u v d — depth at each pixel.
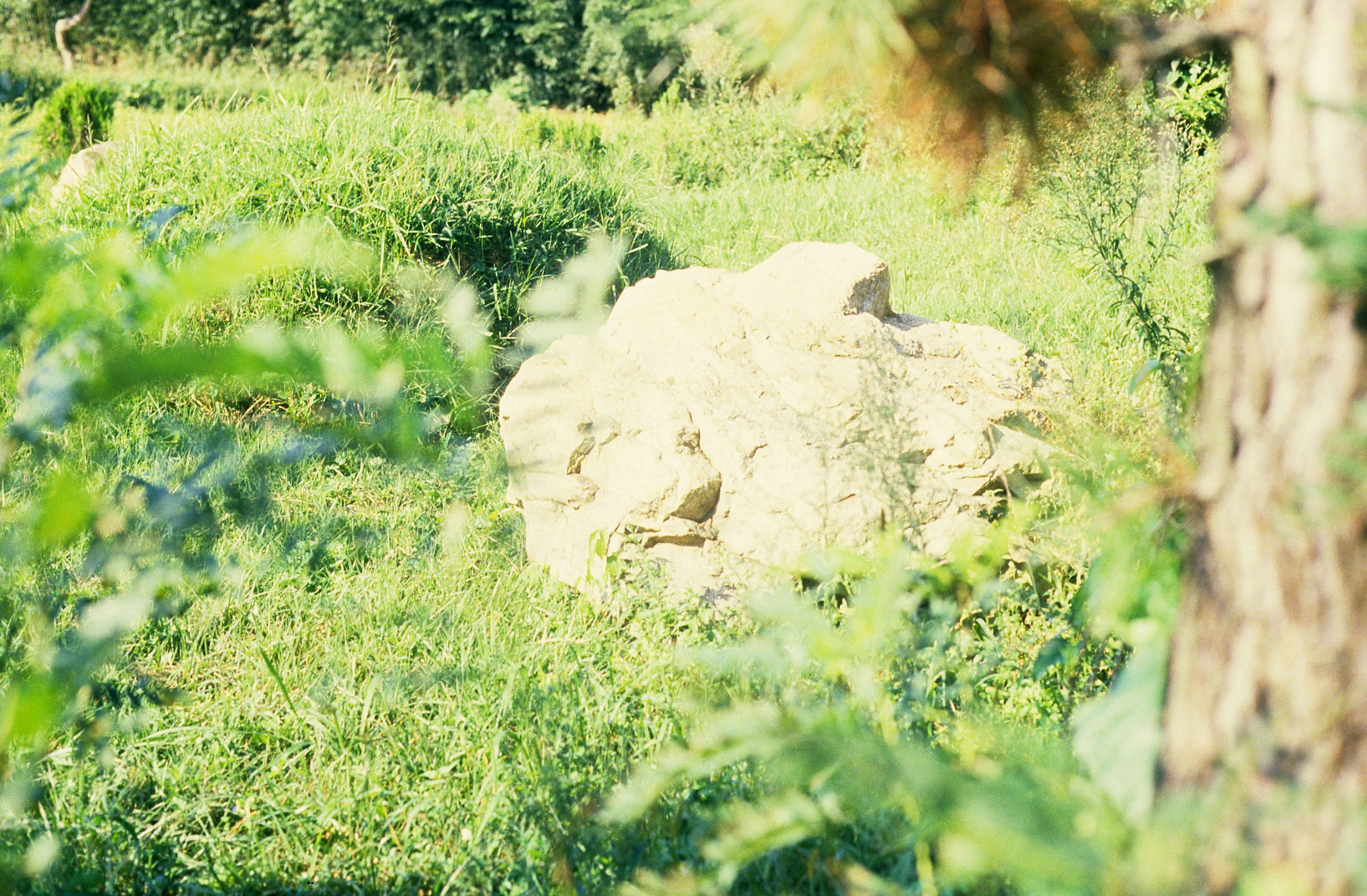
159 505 1.68
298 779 3.07
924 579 2.71
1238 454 1.26
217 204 5.89
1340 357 1.16
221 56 26.02
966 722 1.55
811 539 3.81
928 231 8.37
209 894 2.60
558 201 6.84
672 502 4.03
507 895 2.58
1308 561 1.18
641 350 4.55
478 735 3.12
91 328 1.29
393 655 3.63
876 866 2.25
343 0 23.56
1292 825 1.17
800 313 4.62
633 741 2.98
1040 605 3.48
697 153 12.37
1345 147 1.15
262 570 2.27
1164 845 1.08
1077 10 1.36
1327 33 1.17
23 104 2.01
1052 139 1.50
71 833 2.64
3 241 1.58
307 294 5.34
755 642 2.28
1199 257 1.31
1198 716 1.30
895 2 1.27
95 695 2.11
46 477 1.66
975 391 4.33
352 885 2.65
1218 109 7.00
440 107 9.12
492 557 4.26
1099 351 5.42
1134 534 1.84
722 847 1.53
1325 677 1.17
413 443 1.39
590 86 23.94
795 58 1.27
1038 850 1.07
